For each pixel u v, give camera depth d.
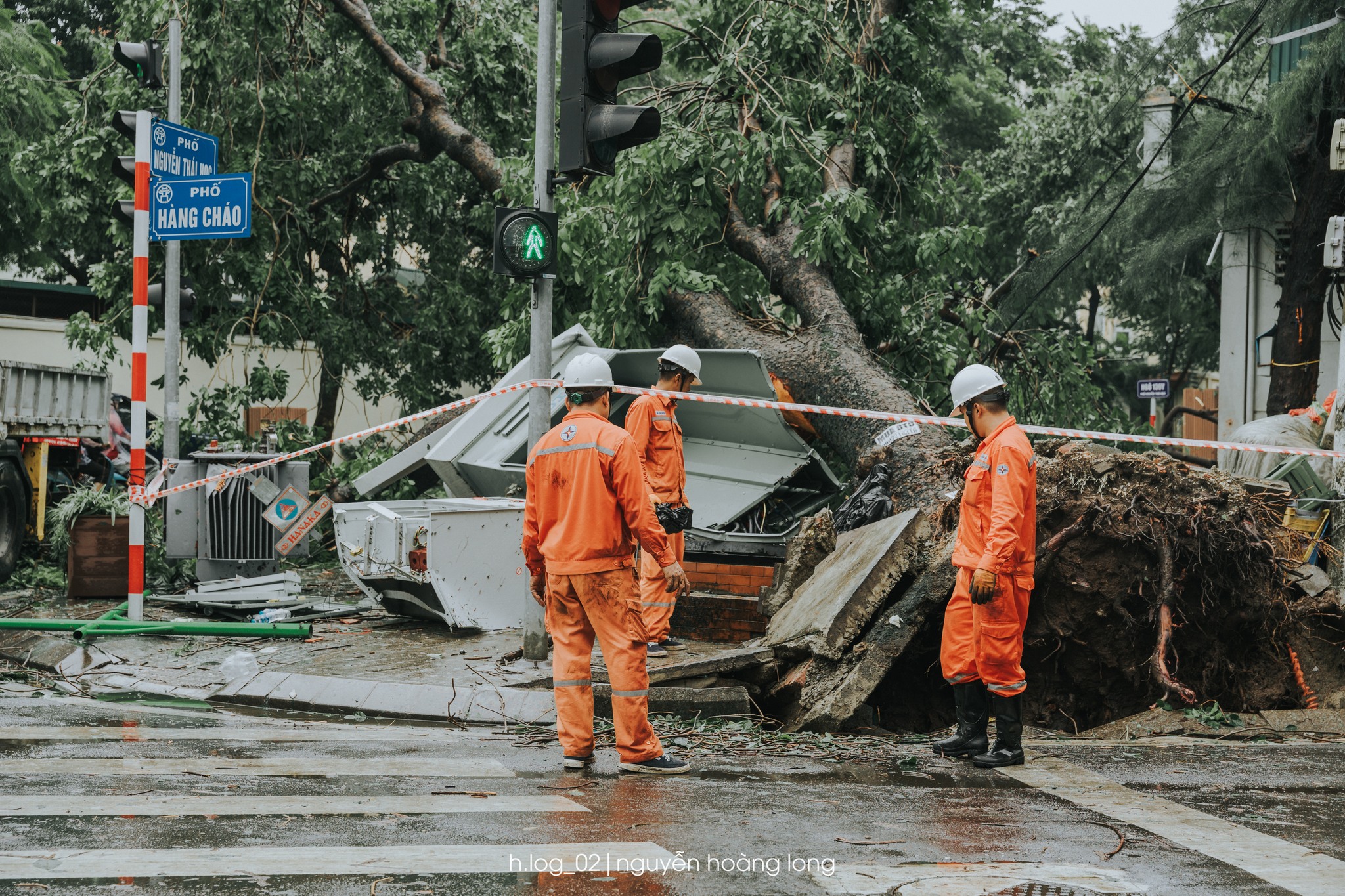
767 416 10.23
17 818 4.05
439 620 8.88
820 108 12.70
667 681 6.85
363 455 14.81
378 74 16.27
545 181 7.09
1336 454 7.40
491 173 14.66
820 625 6.95
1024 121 26.92
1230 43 15.23
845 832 4.08
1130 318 29.95
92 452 14.82
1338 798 4.77
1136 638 7.06
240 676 7.12
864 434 10.08
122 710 6.52
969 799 4.71
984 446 5.62
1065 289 17.45
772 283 12.02
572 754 5.21
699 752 5.79
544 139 7.08
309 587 11.58
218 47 13.76
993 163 27.17
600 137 6.56
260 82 14.34
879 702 7.38
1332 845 4.04
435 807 4.35
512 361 12.45
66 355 23.95
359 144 16.66
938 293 13.79
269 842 3.79
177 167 9.35
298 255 15.87
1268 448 7.08
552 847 3.79
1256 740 6.21
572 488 5.19
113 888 3.28
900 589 7.20
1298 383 15.03
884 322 12.97
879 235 13.18
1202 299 24.56
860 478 9.55
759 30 12.67
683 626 8.67
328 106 15.95
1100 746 6.00
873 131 12.85
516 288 12.89
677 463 7.83
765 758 5.66
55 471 13.97
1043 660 7.23
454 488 11.05
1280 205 15.80
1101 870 3.67
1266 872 3.69
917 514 7.28
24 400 12.37
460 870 3.52
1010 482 5.42
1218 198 15.81
